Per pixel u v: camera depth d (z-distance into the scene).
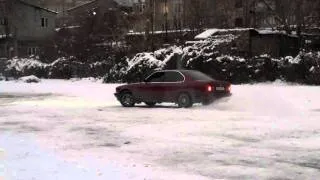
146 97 21.89
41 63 52.66
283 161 10.19
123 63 43.12
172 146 11.99
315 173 9.16
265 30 49.72
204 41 41.16
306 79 33.66
